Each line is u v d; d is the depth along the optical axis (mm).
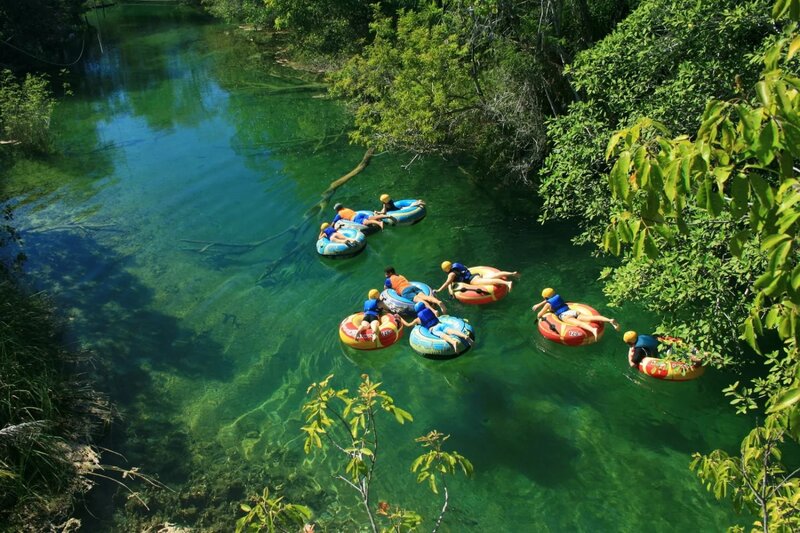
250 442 8734
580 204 11352
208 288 12438
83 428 8703
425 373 10047
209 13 45438
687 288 8266
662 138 2891
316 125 21781
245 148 19844
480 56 15461
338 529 7406
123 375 9945
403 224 14500
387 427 8961
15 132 19062
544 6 13773
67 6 33812
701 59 9258
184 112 23594
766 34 9086
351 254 13430
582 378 9742
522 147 15289
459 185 16391
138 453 8461
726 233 7957
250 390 9750
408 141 16016
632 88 10406
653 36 9984
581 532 7277
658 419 8898
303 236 14477
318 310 11773
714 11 9039
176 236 14438
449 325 10469
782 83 2482
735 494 4285
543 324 10578
